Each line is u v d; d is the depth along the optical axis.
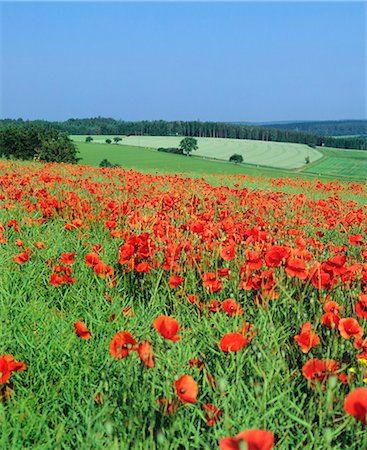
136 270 5.06
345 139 152.62
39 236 6.18
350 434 2.52
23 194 9.29
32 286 4.66
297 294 4.39
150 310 4.20
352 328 2.98
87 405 2.74
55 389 3.04
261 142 152.25
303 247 5.09
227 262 4.93
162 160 96.38
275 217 9.20
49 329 3.72
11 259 5.21
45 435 2.61
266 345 3.28
